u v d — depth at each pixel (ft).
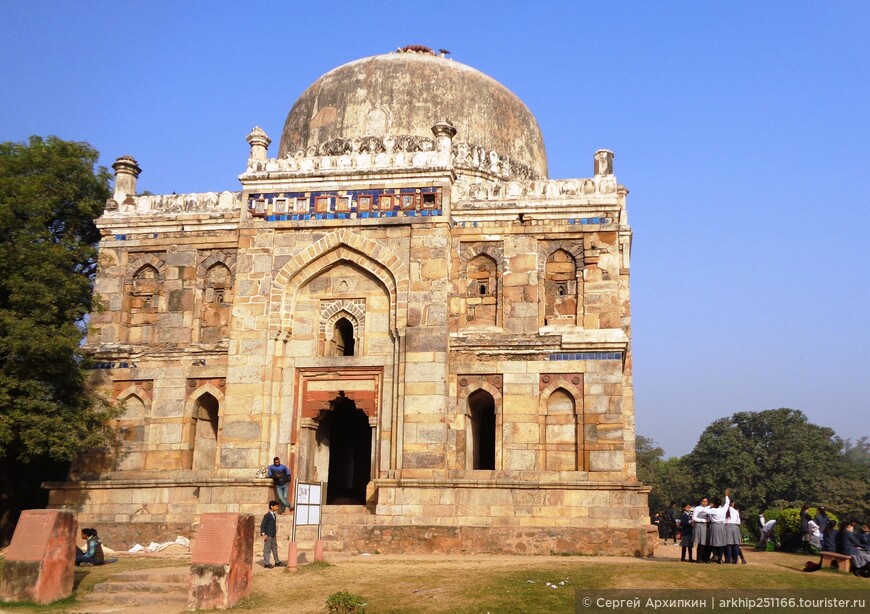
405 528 62.90
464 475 66.33
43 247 67.97
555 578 45.78
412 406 67.97
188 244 75.82
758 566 50.90
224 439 70.08
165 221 76.18
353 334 72.08
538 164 91.40
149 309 75.61
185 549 62.85
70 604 44.62
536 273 71.00
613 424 66.69
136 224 76.59
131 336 75.25
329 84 88.02
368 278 72.64
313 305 73.00
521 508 65.05
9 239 68.85
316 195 73.92
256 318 72.18
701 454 211.82
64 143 78.13
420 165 72.79
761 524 76.69
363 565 52.95
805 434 206.18
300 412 71.00
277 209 74.13
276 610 42.11
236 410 70.54
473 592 42.93
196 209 76.59
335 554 60.85
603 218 71.36
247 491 68.18
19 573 44.50
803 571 49.88
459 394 69.36
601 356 68.18
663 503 213.05
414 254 71.15
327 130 85.71
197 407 73.15
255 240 73.72
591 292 69.92
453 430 68.69
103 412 70.38
